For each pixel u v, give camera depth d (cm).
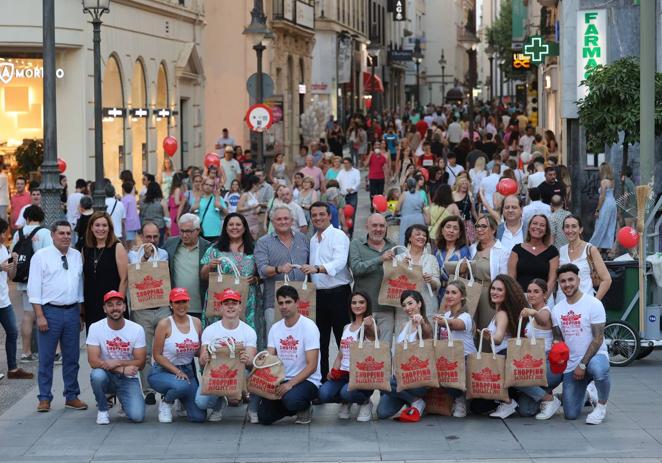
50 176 1802
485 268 1370
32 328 1627
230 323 1234
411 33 11212
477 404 1271
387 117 7219
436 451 1133
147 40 3344
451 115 6162
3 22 2702
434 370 1219
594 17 2752
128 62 3145
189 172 2689
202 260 1345
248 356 1227
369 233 1346
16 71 2769
